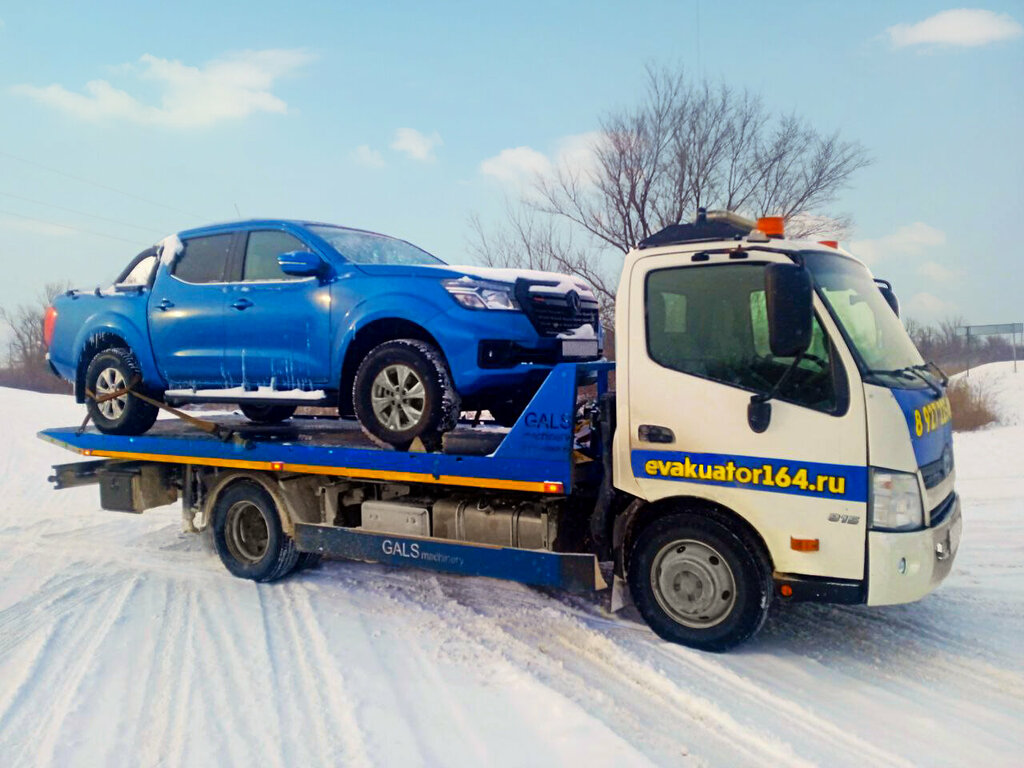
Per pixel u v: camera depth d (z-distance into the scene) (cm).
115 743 367
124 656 474
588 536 515
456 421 554
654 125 2205
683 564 460
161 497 726
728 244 449
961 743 353
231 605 575
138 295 715
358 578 641
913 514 408
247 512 653
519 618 530
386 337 599
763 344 434
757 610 439
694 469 448
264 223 658
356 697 409
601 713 387
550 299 583
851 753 344
